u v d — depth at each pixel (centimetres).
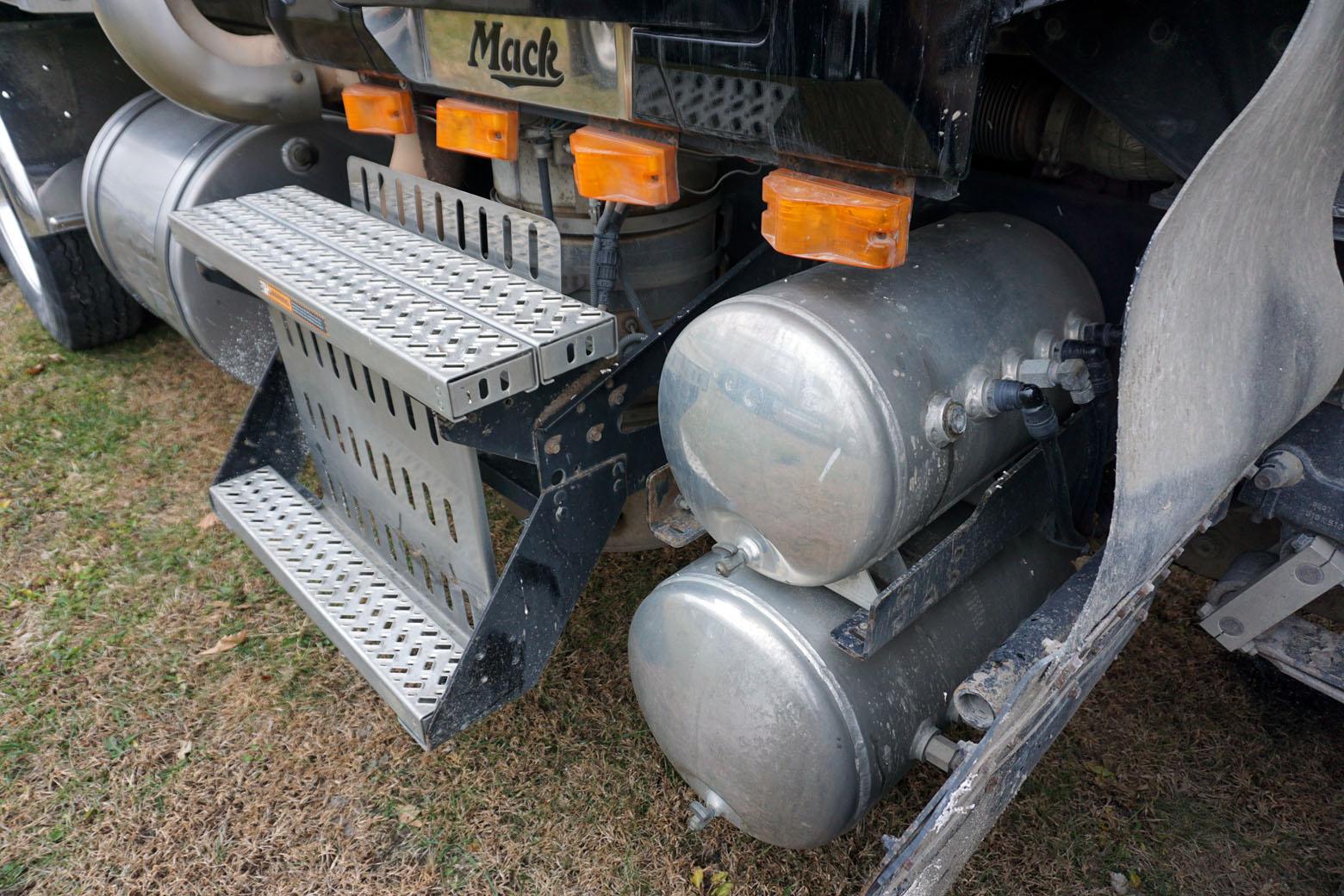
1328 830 178
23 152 301
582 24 137
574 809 187
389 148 275
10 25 285
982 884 170
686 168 186
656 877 173
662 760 196
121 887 174
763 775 145
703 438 136
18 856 180
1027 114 162
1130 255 168
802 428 124
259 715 210
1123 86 125
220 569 256
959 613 156
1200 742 198
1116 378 166
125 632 234
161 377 350
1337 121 110
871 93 107
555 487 159
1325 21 89
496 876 174
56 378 347
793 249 124
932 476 131
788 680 138
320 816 187
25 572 254
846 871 173
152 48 204
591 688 214
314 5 182
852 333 125
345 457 198
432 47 167
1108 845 177
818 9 107
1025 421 136
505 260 180
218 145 252
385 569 195
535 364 143
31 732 206
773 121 119
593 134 147
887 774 144
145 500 284
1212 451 118
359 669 168
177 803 190
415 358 137
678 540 158
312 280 169
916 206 191
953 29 98
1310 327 130
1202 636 223
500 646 159
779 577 140
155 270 266
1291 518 144
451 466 160
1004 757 117
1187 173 125
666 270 194
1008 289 150
